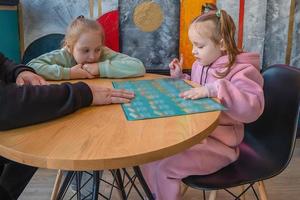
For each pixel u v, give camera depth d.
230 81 1.09
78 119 0.76
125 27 2.01
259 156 1.16
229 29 1.14
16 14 1.94
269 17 2.05
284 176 1.84
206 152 1.07
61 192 1.09
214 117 0.78
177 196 1.05
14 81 1.06
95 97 0.85
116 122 0.74
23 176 1.06
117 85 1.08
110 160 0.58
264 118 1.20
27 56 2.02
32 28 1.99
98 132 0.69
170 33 2.03
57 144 0.63
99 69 1.22
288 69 1.12
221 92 0.96
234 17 2.03
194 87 1.04
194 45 1.21
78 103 0.79
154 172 1.08
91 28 1.29
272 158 1.12
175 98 0.92
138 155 0.59
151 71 2.08
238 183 1.00
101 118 0.76
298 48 2.12
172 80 1.17
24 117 0.70
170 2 1.99
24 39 2.00
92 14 1.99
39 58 1.28
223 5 2.01
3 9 1.76
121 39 2.03
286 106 1.08
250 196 1.65
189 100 0.90
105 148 0.61
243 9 2.02
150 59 2.07
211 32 1.14
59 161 0.58
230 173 1.06
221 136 1.11
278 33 2.08
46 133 0.68
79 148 0.61
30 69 1.11
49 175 1.85
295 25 2.09
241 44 2.06
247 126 1.29
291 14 2.06
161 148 0.62
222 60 1.16
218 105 0.86
